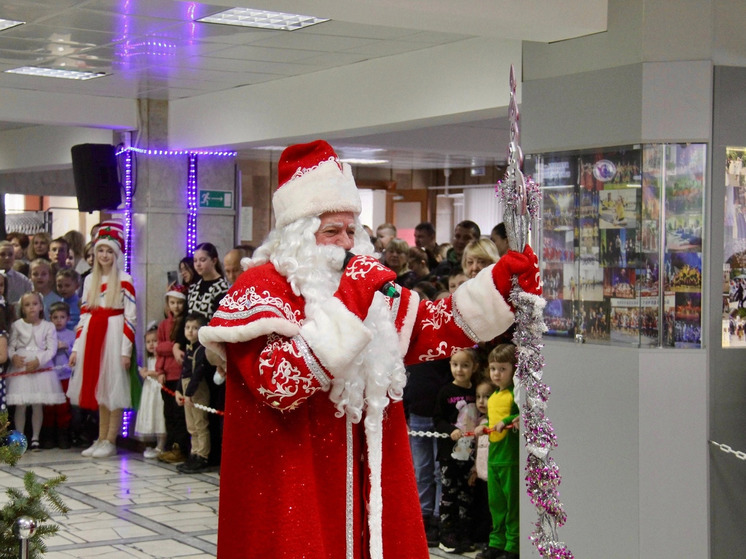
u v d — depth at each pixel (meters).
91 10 5.68
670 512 4.57
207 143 8.58
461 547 5.59
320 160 2.46
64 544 5.84
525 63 5.11
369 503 2.36
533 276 2.41
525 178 2.47
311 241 2.39
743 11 4.65
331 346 2.18
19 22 6.05
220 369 7.39
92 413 9.26
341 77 7.18
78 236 11.15
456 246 8.27
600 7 4.65
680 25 4.53
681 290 4.62
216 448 8.10
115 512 6.65
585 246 4.85
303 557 2.27
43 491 3.69
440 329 2.48
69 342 9.11
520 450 5.04
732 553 4.69
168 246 9.11
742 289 4.71
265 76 7.64
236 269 8.15
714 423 4.66
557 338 4.97
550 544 2.52
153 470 8.09
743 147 4.68
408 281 7.57
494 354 5.24
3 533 3.57
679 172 4.60
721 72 4.61
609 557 4.69
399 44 6.34
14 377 8.68
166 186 9.09
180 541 5.94
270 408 2.35
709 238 4.61
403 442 2.49
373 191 16.83
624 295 4.69
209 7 5.53
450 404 5.62
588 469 4.78
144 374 8.46
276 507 2.31
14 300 9.66
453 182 16.78
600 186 4.78
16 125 11.08
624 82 4.63
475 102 6.12
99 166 8.79
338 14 4.20
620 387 4.63
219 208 9.38
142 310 9.01
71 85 8.26
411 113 6.59
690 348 4.60
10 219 13.46
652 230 4.61
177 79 7.87
